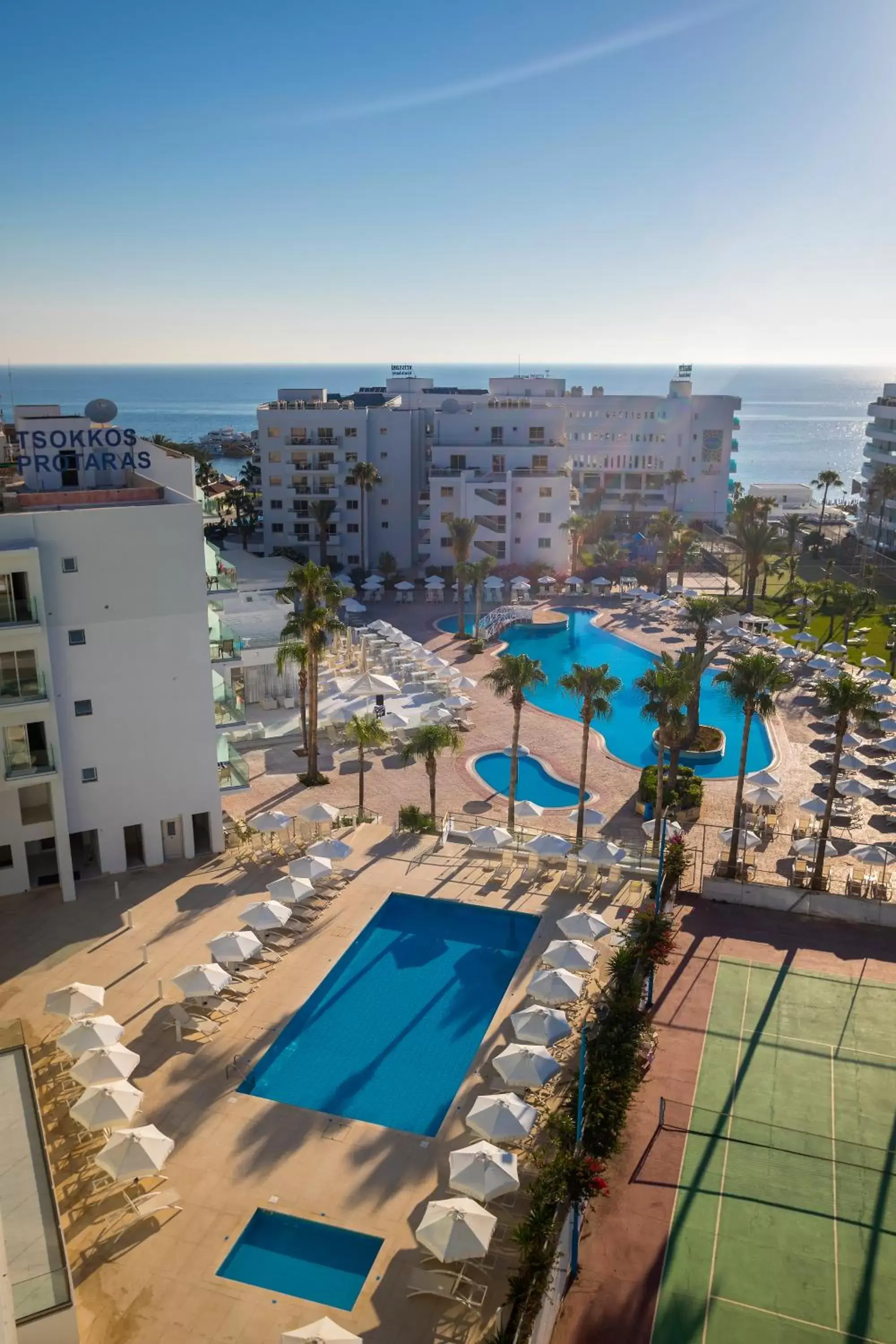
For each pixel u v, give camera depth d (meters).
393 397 124.88
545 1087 29.62
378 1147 27.30
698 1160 27.58
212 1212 24.97
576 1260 23.88
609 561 107.94
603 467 137.62
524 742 61.81
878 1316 22.80
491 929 39.44
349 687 66.69
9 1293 14.37
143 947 36.22
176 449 66.06
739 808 43.56
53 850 41.78
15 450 52.09
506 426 109.75
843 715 41.41
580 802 46.62
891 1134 28.67
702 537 122.69
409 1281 22.92
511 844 43.62
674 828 46.09
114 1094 26.58
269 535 108.38
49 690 37.03
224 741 44.84
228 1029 32.03
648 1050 31.81
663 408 134.75
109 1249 23.83
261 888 40.81
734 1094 30.25
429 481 111.44
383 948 37.81
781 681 42.47
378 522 109.44
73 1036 28.94
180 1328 21.80
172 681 41.31
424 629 88.69
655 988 35.72
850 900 40.66
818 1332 22.36
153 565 39.78
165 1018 32.50
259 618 70.31
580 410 136.88
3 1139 24.81
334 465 105.88
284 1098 29.45
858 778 55.84
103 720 40.28
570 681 45.50
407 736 60.94
